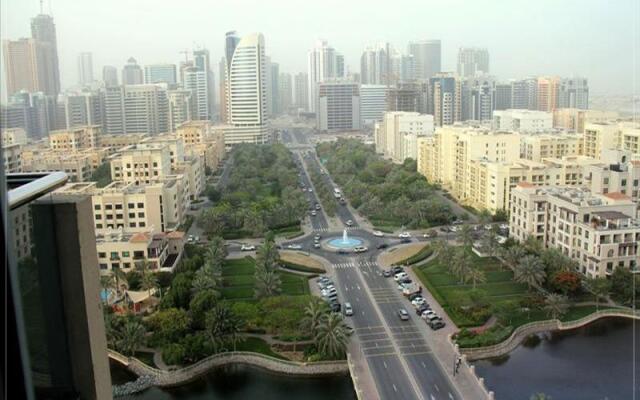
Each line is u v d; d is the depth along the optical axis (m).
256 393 154.00
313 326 167.25
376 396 142.75
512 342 174.62
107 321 170.75
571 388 148.62
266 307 185.38
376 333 181.25
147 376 158.75
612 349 172.25
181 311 175.38
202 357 164.62
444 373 154.62
